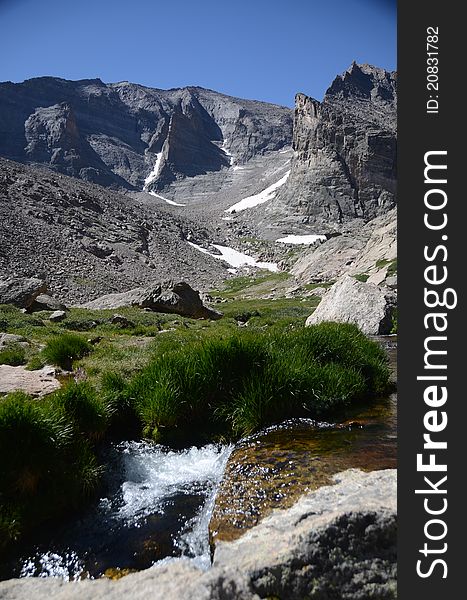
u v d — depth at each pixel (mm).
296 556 3455
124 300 41531
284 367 8719
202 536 5000
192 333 22562
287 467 5949
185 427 8188
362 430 7270
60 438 6379
